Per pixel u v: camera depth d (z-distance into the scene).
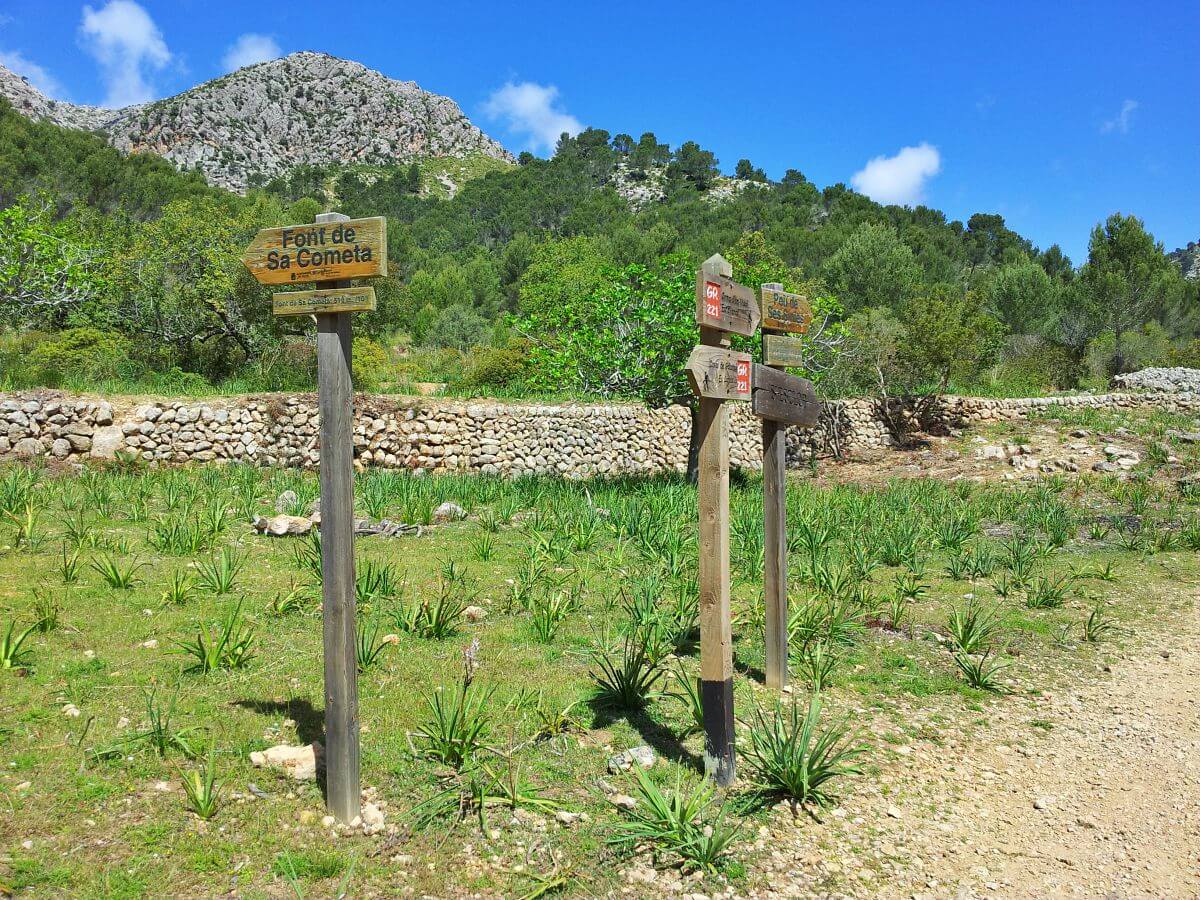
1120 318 32.28
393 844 3.49
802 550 9.51
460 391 19.11
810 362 18.92
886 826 4.00
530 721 4.70
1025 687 5.93
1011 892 3.52
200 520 8.49
